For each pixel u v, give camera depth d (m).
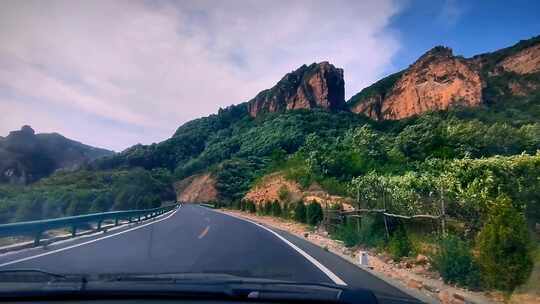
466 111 159.38
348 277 8.23
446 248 8.70
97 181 122.88
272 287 3.97
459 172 17.97
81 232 18.30
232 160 163.12
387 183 21.86
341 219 19.69
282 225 29.83
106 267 8.62
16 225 11.93
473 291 7.64
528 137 70.00
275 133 189.62
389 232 13.81
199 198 142.25
